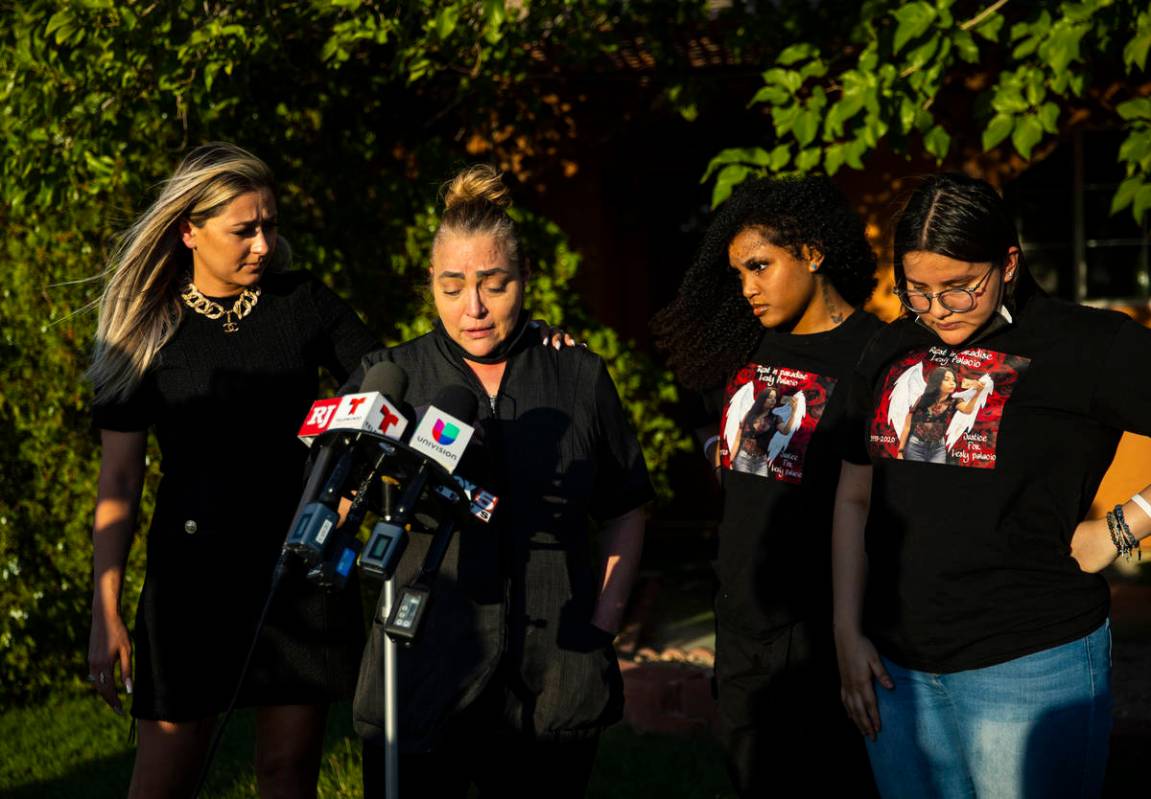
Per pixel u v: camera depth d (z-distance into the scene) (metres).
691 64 8.04
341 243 6.68
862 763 3.01
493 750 2.64
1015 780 2.52
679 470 9.46
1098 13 5.01
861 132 5.43
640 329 9.62
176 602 3.11
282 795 3.25
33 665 5.82
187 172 3.14
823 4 6.82
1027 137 5.21
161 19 5.43
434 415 2.31
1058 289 8.85
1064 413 2.50
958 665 2.56
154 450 5.82
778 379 3.11
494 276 2.57
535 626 2.59
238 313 3.25
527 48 7.12
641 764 4.68
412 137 7.48
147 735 3.12
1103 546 2.54
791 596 2.99
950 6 5.34
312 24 6.12
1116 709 5.14
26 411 5.71
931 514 2.58
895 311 8.09
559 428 2.66
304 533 2.25
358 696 2.63
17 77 5.43
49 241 5.70
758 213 3.03
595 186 8.70
